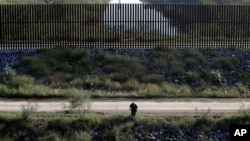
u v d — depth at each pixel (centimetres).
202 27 7269
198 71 6475
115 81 6212
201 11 7269
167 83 6141
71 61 6625
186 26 7269
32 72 6319
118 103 5425
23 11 7094
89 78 6194
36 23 7100
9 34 7056
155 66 6525
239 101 5638
